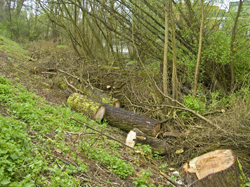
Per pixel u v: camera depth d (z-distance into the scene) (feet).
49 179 9.38
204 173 11.52
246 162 15.07
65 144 12.69
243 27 26.66
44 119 14.52
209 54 25.39
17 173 8.79
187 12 28.09
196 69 25.17
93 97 25.54
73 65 31.22
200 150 16.08
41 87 24.84
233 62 26.66
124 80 27.58
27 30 62.69
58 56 36.65
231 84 26.66
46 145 11.63
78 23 46.60
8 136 10.11
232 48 25.09
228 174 11.02
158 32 28.99
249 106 17.63
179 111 20.99
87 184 10.27
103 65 31.71
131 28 29.73
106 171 11.94
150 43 29.17
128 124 19.44
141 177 11.95
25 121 13.37
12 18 60.90
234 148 15.72
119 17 29.58
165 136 18.54
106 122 20.67
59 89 26.91
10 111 13.65
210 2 26.78
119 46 42.60
